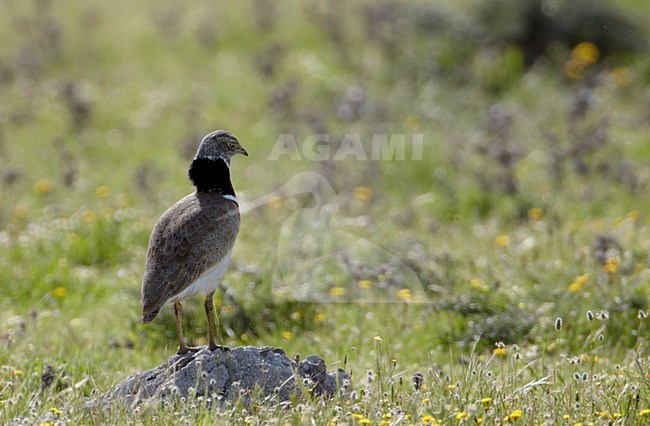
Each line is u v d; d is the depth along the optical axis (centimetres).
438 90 2891
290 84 2809
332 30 3272
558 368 1147
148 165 2283
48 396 1070
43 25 3372
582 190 2092
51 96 2908
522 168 2281
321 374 1035
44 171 2352
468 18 3250
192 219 1052
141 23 3525
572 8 3275
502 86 3011
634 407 969
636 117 2708
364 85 2920
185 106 2834
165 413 931
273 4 3578
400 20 3272
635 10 3481
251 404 957
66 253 1792
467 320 1386
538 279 1508
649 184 2164
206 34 3344
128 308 1479
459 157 2317
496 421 925
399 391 1030
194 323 1411
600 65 3145
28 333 1381
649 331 1314
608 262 1482
